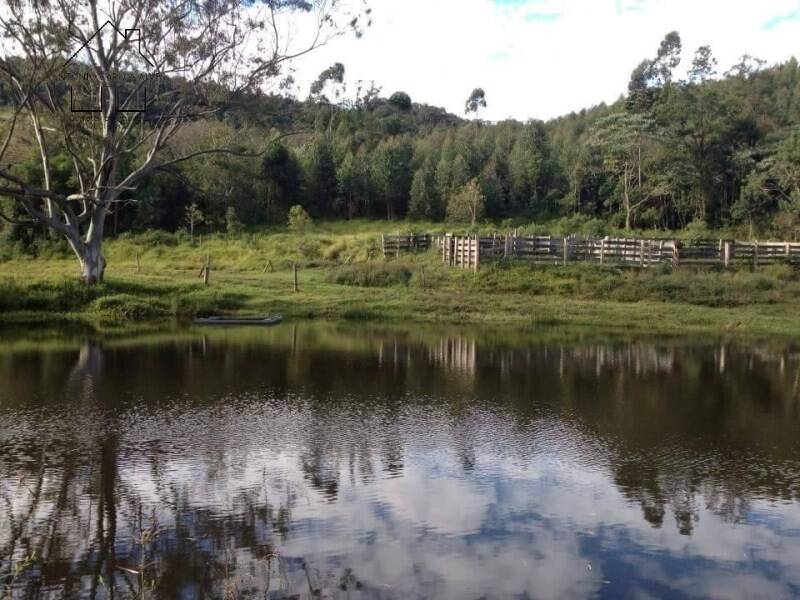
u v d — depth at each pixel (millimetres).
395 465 7758
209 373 12648
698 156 54500
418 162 68500
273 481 7207
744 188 51125
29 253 37594
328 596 5086
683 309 22578
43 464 7605
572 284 25859
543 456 8156
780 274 27047
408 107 109875
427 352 15453
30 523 6184
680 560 5727
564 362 14445
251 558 5625
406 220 64000
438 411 10164
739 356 15477
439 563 5590
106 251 40094
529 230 52406
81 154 27156
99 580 5277
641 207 56969
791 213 44875
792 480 7508
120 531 6051
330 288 26484
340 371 13062
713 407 10680
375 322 20984
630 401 11016
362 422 9461
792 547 5992
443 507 6645
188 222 49750
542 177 66438
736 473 7695
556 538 6066
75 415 9547
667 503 6855
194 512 6441
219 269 34094
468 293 25516
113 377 12164
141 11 22078
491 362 14320
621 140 55344
